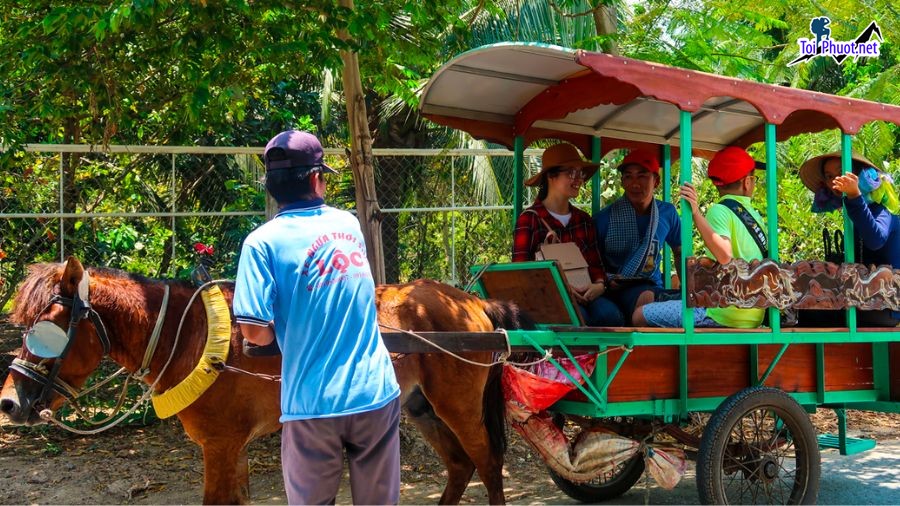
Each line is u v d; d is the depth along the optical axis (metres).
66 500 5.49
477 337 4.24
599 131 6.21
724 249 4.47
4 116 6.14
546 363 4.65
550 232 5.33
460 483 4.89
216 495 3.94
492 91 5.52
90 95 6.36
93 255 7.49
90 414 7.01
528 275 4.75
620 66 4.23
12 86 6.25
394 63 7.18
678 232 5.70
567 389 4.46
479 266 5.08
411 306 4.50
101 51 5.95
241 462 4.34
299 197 3.04
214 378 3.84
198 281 4.11
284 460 2.97
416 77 7.46
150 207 7.84
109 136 6.60
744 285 4.52
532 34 9.20
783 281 4.65
